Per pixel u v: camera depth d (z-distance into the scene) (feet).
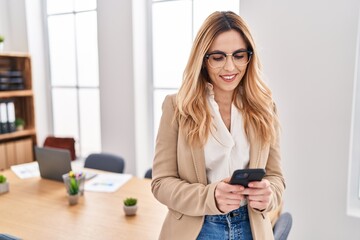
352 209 7.37
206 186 3.26
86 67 11.97
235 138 3.56
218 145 3.43
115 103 10.64
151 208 6.09
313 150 7.34
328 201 7.32
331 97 6.99
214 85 3.64
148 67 10.70
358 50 6.86
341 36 6.71
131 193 6.89
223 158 3.46
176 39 10.18
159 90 10.77
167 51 10.41
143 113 10.64
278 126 3.82
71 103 12.63
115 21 10.14
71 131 12.84
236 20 3.34
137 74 10.20
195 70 3.37
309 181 7.47
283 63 7.36
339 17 6.67
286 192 7.76
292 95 7.37
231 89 3.47
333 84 6.93
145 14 10.37
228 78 3.39
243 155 3.55
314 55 7.02
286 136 7.58
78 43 12.00
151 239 4.91
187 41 10.00
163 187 3.43
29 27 12.27
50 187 7.31
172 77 10.44
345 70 6.78
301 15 7.02
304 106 7.29
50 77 12.96
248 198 3.24
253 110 3.62
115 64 10.39
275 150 3.82
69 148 11.62
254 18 7.52
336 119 7.00
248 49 3.43
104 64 10.63
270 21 7.36
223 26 3.26
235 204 3.11
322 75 7.01
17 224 5.43
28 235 5.04
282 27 7.25
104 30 10.42
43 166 7.79
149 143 11.09
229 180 3.15
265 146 3.58
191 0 9.76
